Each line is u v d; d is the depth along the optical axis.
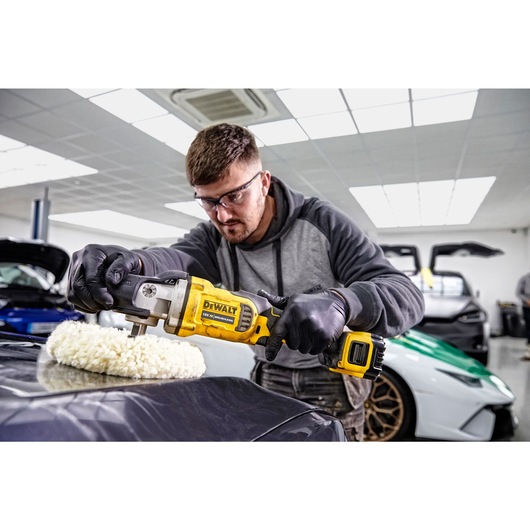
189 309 0.62
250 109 3.30
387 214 7.35
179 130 3.85
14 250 3.37
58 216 8.58
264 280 0.99
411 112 3.34
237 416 0.48
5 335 0.83
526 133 3.73
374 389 2.05
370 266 0.84
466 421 1.87
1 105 3.39
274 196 0.94
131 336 0.58
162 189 6.08
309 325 0.60
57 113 3.54
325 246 0.94
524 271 8.98
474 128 3.65
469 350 3.36
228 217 0.79
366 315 0.69
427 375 1.94
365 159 4.49
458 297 3.53
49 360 0.58
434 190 5.73
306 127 3.65
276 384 1.02
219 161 0.74
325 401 0.98
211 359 2.03
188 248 1.03
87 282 0.64
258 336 0.66
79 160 4.84
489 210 7.05
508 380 3.87
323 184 5.45
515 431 2.10
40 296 3.65
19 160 4.88
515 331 8.54
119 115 3.56
